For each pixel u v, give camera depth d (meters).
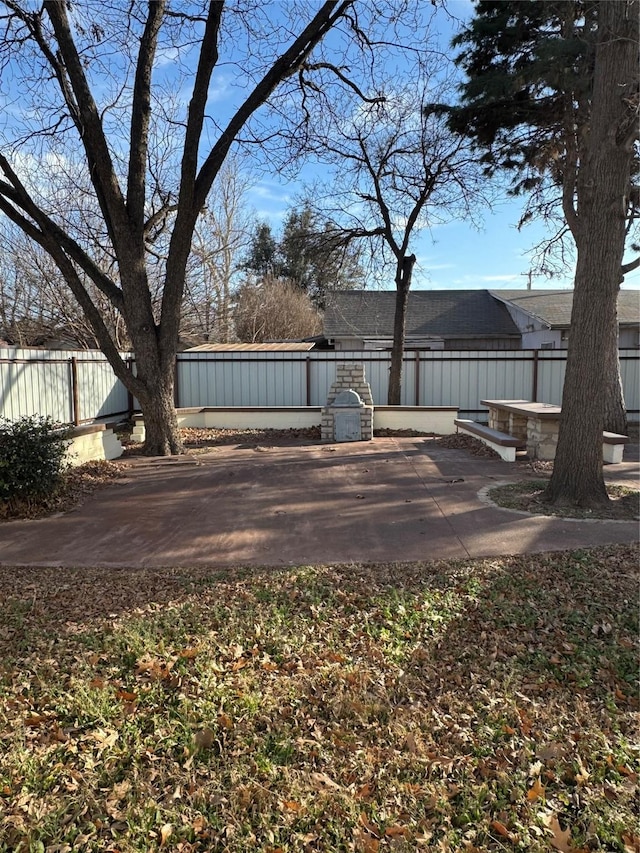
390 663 3.16
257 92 9.17
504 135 11.62
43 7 8.29
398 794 2.23
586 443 6.12
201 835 2.04
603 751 2.47
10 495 6.27
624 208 5.74
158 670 3.04
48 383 10.57
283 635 3.46
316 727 2.63
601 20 5.54
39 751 2.44
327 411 11.77
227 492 7.37
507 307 22.00
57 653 3.25
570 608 3.78
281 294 28.08
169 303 9.79
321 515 6.15
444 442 11.27
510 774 2.34
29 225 8.74
